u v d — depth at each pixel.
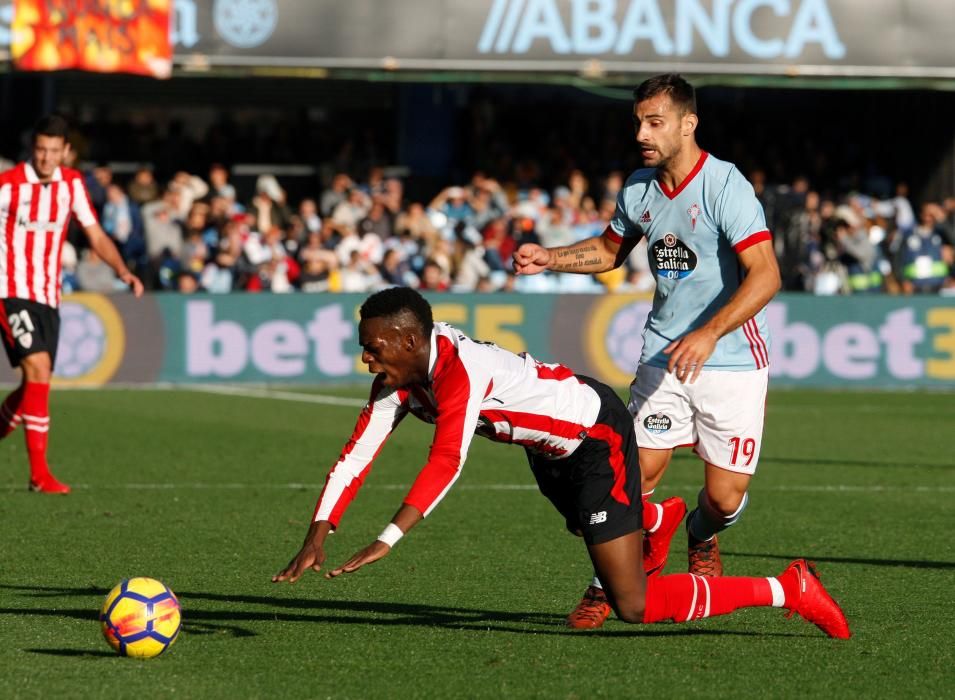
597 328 60.69
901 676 17.39
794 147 85.81
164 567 24.42
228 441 43.12
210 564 24.75
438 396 16.47
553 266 21.41
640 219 20.80
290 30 65.38
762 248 19.78
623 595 17.75
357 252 64.12
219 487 34.28
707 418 20.72
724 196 19.98
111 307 59.06
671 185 20.42
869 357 61.69
